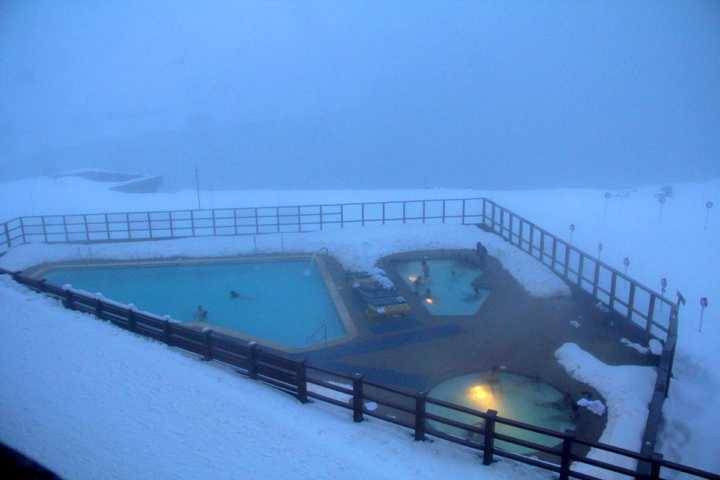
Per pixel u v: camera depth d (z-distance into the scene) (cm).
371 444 895
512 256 2108
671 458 995
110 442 851
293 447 854
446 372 1300
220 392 1017
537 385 1245
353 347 1437
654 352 1347
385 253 2212
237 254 2262
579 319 1597
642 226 2858
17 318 1359
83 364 1120
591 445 776
